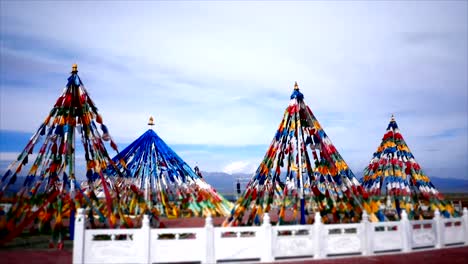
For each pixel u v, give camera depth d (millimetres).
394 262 11695
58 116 15688
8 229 13727
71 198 15195
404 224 13664
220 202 26188
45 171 15320
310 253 12188
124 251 10883
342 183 15461
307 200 17156
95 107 16703
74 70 16469
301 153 16812
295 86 17469
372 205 14977
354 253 12773
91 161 16219
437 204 17828
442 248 14156
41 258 11891
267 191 15727
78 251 10555
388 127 21547
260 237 11766
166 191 25469
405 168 19781
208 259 11172
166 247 11117
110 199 15312
